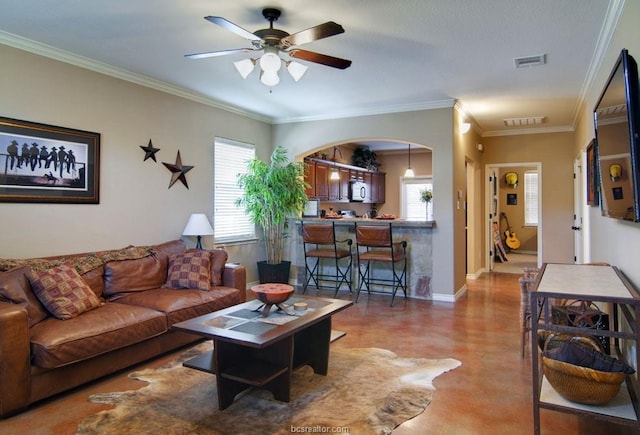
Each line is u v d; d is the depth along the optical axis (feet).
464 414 8.13
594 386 6.61
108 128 13.33
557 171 23.63
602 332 6.66
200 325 8.61
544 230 23.95
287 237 21.40
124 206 13.85
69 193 12.25
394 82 15.01
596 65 12.82
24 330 8.16
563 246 23.52
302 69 10.44
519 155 24.50
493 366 10.51
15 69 11.03
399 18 9.89
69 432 7.51
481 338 12.75
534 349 7.05
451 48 11.76
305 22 10.11
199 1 9.07
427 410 8.29
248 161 18.84
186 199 16.24
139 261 12.94
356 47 11.69
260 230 20.52
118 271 12.26
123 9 9.45
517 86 15.51
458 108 18.45
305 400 8.70
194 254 13.70
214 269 13.79
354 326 14.05
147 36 10.95
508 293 19.36
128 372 10.19
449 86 15.47
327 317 9.52
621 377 6.62
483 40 11.20
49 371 8.53
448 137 17.78
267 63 9.30
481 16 9.78
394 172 34.09
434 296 18.12
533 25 10.27
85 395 8.95
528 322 11.21
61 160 12.05
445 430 7.56
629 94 7.13
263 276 19.17
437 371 10.18
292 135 21.12
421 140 18.30
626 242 8.86
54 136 11.87
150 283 12.92
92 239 12.88
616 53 9.76
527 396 8.89
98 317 9.69
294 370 9.29
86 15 9.75
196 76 14.26
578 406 6.77
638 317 6.46
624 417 6.44
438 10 9.46
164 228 15.29
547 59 12.64
